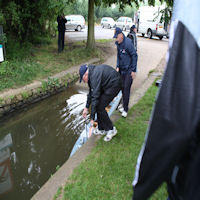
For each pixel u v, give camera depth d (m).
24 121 5.36
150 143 1.06
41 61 8.52
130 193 2.46
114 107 4.80
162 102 1.03
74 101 6.49
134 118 4.23
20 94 5.77
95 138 3.59
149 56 11.05
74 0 10.60
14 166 3.91
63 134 4.80
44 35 11.61
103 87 3.10
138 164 1.17
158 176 1.01
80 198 2.39
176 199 1.11
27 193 3.34
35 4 8.45
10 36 8.74
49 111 5.88
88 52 10.30
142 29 18.91
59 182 2.64
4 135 4.81
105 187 2.54
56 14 9.30
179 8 1.21
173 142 0.91
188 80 0.95
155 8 17.34
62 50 10.40
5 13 7.52
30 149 4.36
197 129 0.91
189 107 0.91
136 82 6.99
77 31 20.95
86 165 2.90
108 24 26.05
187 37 1.07
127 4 10.13
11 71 6.64
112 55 11.17
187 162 0.98
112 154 3.12
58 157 4.10
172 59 1.08
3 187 3.45
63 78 7.32
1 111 5.26
